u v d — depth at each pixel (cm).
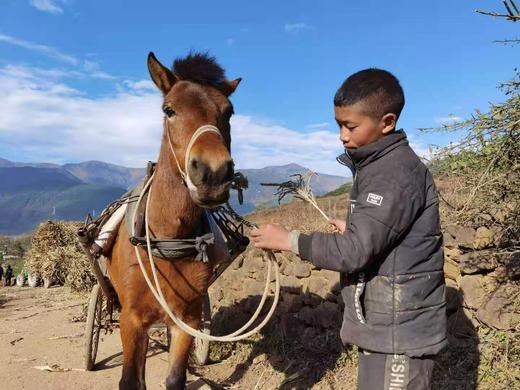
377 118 206
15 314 884
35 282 1327
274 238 220
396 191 199
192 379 476
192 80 306
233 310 600
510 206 342
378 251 198
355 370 427
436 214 213
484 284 412
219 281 664
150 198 325
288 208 864
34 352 596
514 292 386
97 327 530
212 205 267
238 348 531
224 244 353
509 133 289
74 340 650
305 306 525
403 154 207
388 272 206
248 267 614
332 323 484
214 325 577
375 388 206
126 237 337
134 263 325
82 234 382
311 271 531
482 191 324
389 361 204
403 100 211
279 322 533
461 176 330
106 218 386
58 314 856
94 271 396
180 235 317
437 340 205
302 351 482
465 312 417
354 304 214
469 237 425
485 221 418
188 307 337
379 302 207
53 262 1239
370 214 199
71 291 1096
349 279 218
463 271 424
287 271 550
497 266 408
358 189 217
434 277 209
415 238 207
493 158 296
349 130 212
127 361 329
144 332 338
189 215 312
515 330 372
